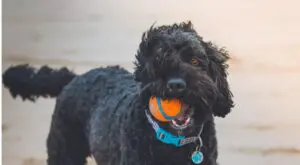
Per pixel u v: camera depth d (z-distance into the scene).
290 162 4.29
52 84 4.01
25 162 4.56
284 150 4.41
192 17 5.29
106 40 5.23
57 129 3.69
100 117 3.31
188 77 2.61
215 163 2.95
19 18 5.20
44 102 4.86
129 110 2.99
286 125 4.60
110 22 5.28
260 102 4.73
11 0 5.20
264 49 5.12
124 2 5.30
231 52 5.12
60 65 5.05
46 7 5.25
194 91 2.60
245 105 4.73
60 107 3.67
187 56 2.70
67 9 5.28
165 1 5.34
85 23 5.27
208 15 5.31
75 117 3.60
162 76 2.64
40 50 5.18
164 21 5.27
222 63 2.91
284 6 5.22
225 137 4.51
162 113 2.63
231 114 4.68
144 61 2.78
